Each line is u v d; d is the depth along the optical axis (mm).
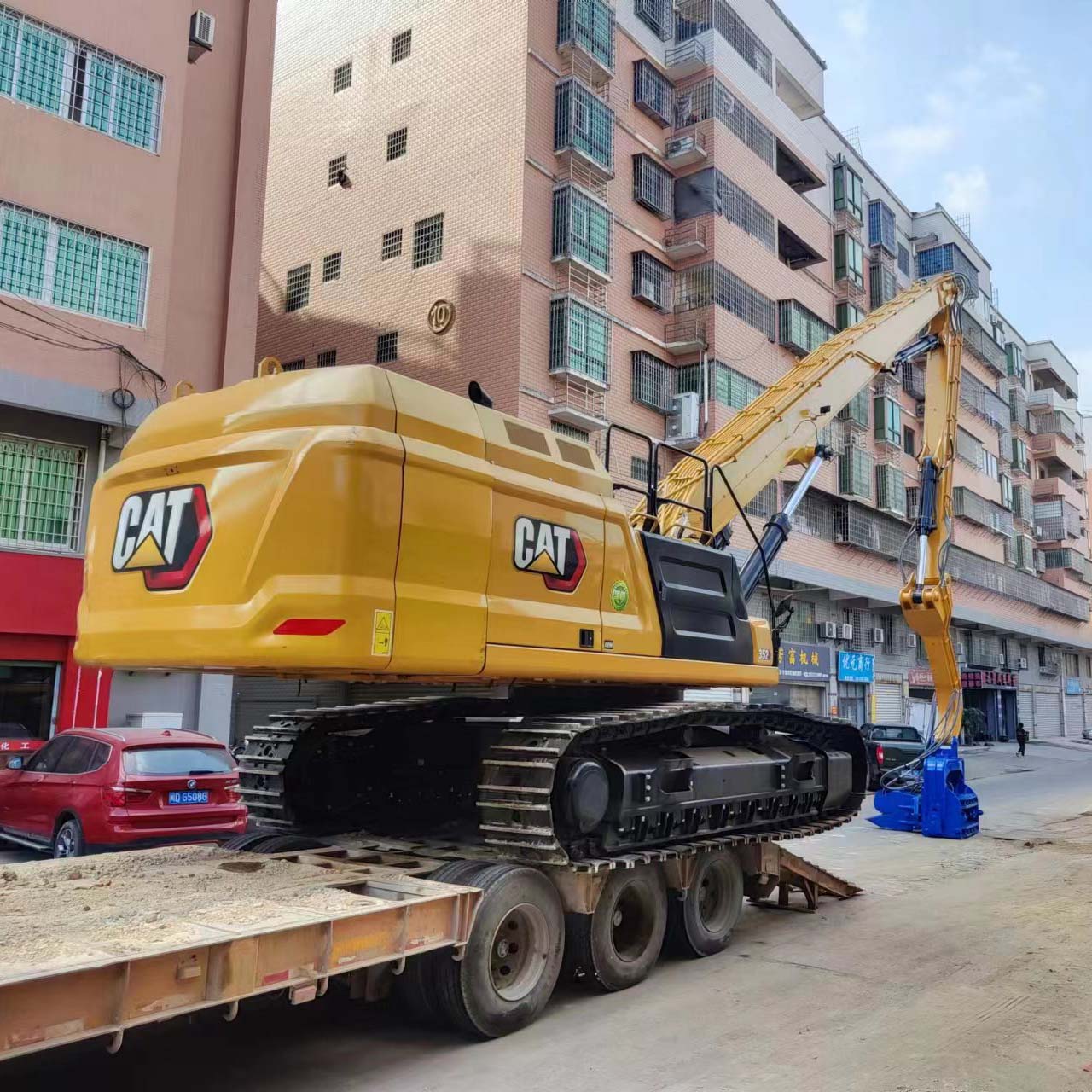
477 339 21234
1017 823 15477
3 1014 3043
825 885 8906
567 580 6086
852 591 30797
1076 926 8125
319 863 5797
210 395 5551
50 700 13648
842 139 34625
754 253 26812
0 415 13234
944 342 13000
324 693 19141
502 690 6664
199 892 4895
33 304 13312
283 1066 4828
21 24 13602
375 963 4418
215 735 15234
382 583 4879
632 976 6281
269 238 26531
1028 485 52656
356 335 23797
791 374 10617
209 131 16312
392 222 23594
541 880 5625
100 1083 4598
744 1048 5113
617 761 6344
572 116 21656
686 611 7270
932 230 41125
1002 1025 5504
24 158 13406
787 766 8062
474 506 5438
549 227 21594
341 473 4824
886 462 33750
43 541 13578
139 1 14789
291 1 27391
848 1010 5789
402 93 24062
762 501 26703
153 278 14555
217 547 5012
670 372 24656
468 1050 5070
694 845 6785
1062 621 54000
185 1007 3570
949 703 14055
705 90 25859
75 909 4387
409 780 7602
